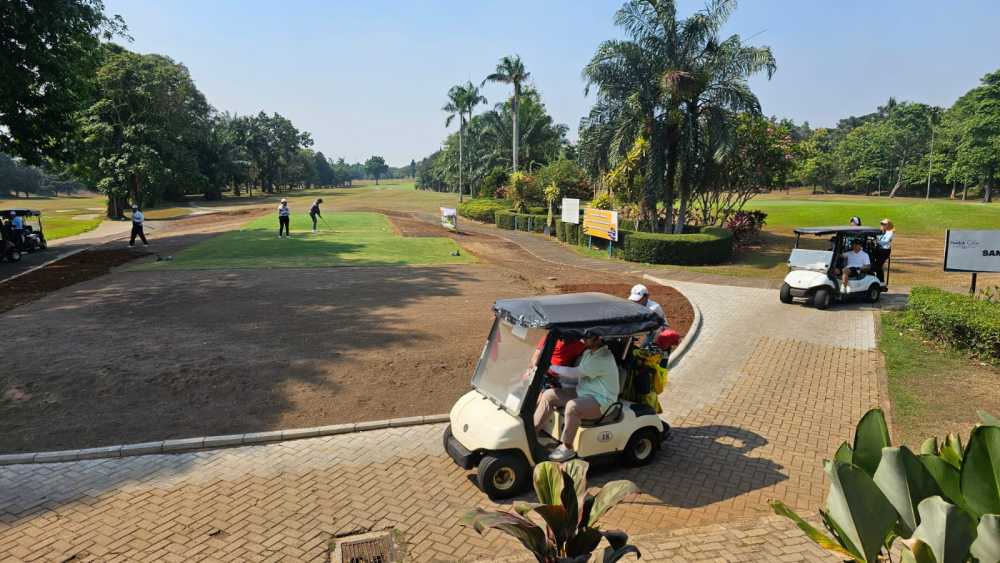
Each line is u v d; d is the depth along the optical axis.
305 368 9.09
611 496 2.98
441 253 23.08
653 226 25.14
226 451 6.64
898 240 28.44
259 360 9.40
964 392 8.31
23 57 19.48
